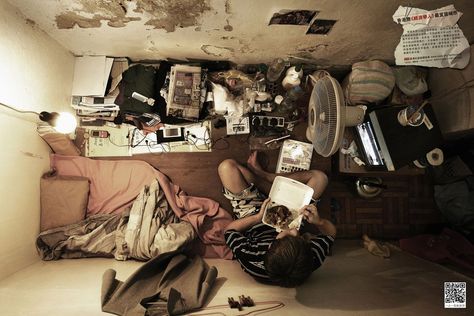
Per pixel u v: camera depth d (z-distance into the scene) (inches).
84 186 83.4
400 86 84.4
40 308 54.0
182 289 59.2
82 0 59.6
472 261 74.4
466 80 73.0
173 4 60.3
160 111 89.0
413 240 87.0
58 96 81.7
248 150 93.7
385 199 99.0
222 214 87.1
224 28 70.4
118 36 75.3
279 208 76.6
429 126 73.7
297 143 89.4
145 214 79.7
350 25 68.4
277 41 77.2
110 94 88.6
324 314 51.6
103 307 53.7
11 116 65.9
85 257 78.8
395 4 60.1
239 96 93.2
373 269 71.9
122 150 92.6
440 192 94.9
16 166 68.6
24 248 70.9
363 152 84.0
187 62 92.5
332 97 60.0
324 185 82.8
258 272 63.9
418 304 53.9
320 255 64.6
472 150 89.6
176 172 93.0
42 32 72.7
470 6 59.4
